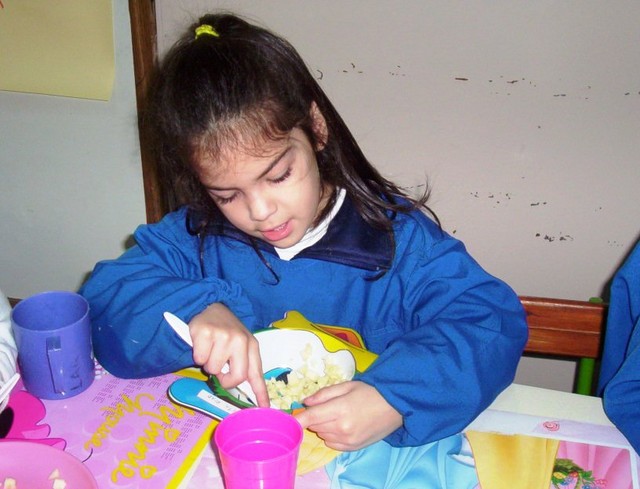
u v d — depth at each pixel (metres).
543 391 0.78
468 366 0.73
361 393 0.69
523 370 1.59
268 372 0.79
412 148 1.37
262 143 0.71
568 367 1.56
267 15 1.30
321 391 0.71
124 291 0.85
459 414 0.70
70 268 1.72
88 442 0.68
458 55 1.26
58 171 1.59
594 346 0.95
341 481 0.64
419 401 0.70
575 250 1.42
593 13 1.18
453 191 1.40
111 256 1.68
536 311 0.96
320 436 0.69
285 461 0.55
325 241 0.91
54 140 1.55
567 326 0.96
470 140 1.34
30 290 1.77
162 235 0.97
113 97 1.46
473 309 0.81
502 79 1.27
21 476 0.61
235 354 0.74
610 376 0.86
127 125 1.49
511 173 1.36
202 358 0.74
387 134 1.36
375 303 0.93
